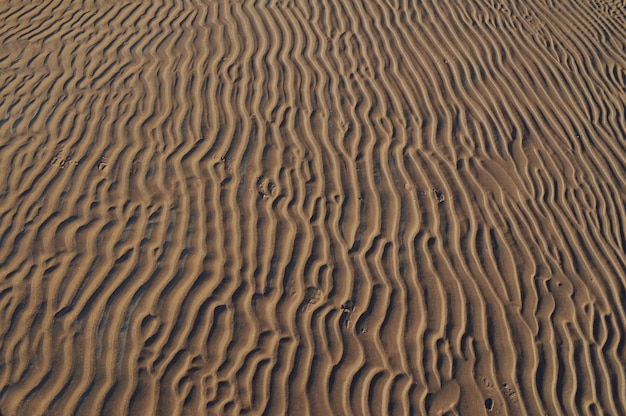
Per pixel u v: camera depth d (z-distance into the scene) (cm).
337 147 636
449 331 510
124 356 473
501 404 477
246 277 527
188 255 535
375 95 696
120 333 484
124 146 616
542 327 520
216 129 642
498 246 568
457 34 789
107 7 796
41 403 448
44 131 626
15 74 691
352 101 687
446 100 699
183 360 476
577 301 539
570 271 559
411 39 774
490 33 797
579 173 641
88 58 717
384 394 473
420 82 717
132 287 510
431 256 554
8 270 511
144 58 718
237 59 723
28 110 648
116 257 527
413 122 671
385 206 589
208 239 548
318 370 480
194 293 512
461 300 529
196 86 686
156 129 637
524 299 535
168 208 566
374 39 768
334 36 767
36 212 552
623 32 837
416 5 827
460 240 568
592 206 612
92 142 618
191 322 495
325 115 668
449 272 545
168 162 605
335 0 822
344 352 492
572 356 507
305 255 545
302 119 661
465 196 604
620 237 591
